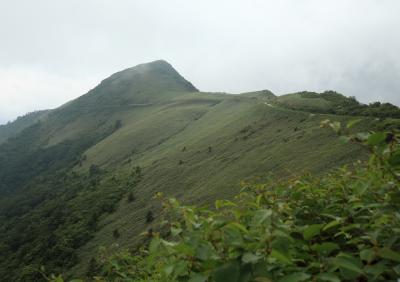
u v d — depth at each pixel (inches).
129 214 3848.4
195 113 7805.1
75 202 4793.3
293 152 3321.9
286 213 136.2
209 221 103.0
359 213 125.7
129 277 181.6
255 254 87.1
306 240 102.2
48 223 4389.8
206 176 3912.4
